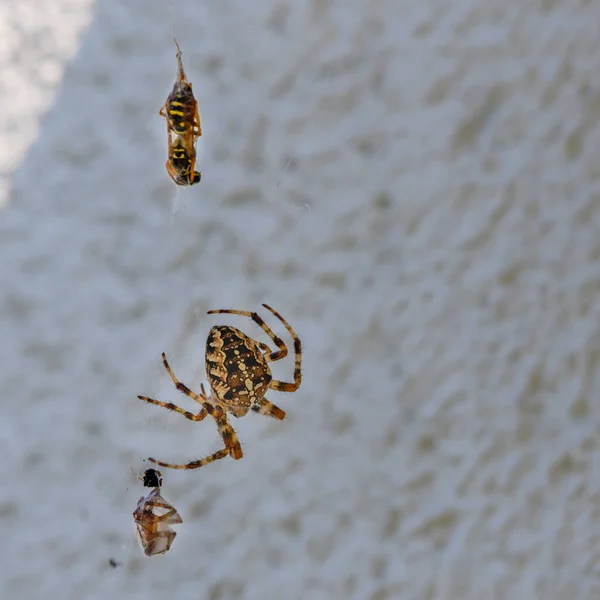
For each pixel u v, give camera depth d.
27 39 0.68
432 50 0.69
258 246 0.69
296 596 0.69
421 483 0.69
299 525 0.69
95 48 0.69
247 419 0.69
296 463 0.69
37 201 0.69
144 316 0.69
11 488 0.68
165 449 0.68
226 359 0.66
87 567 0.68
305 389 0.69
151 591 0.68
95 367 0.68
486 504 0.69
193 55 0.69
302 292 0.69
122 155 0.69
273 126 0.69
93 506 0.68
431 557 0.69
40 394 0.68
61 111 0.69
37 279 0.68
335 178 0.69
